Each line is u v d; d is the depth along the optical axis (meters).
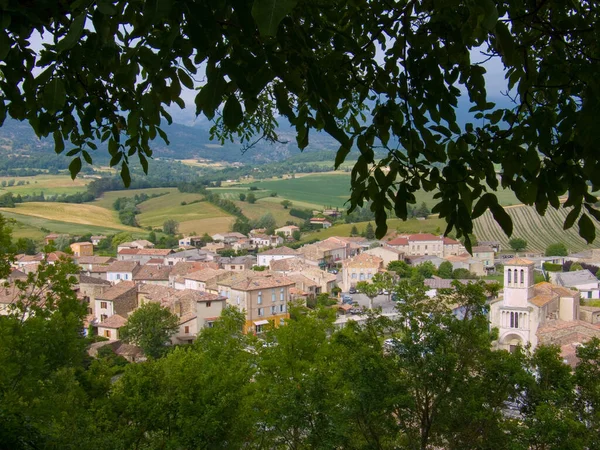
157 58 3.39
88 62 4.26
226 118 3.25
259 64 3.29
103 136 5.72
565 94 4.66
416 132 4.77
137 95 3.95
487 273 101.38
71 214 167.00
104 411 17.70
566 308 57.66
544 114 4.54
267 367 21.89
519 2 3.65
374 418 15.30
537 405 14.98
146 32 3.33
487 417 14.40
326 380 16.75
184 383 18.23
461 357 15.30
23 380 15.64
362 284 77.50
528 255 113.44
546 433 13.27
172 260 111.69
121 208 189.62
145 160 5.27
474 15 3.87
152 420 17.45
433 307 15.92
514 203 132.12
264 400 19.34
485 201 4.29
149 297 67.81
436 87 4.51
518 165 4.52
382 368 15.02
